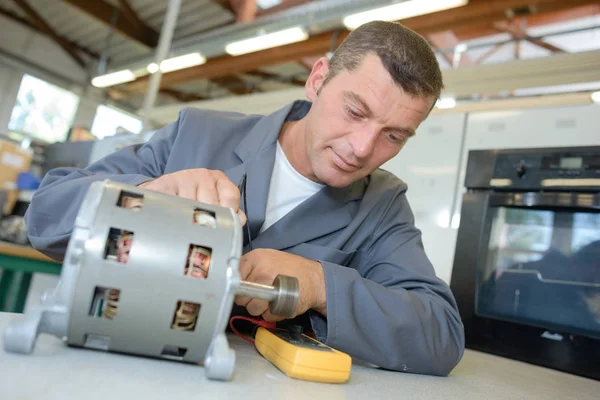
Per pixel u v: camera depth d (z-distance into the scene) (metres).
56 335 0.44
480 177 1.54
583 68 2.14
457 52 3.73
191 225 0.46
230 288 0.45
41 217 0.73
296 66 5.78
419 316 0.76
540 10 3.29
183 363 0.48
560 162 1.39
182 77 5.29
